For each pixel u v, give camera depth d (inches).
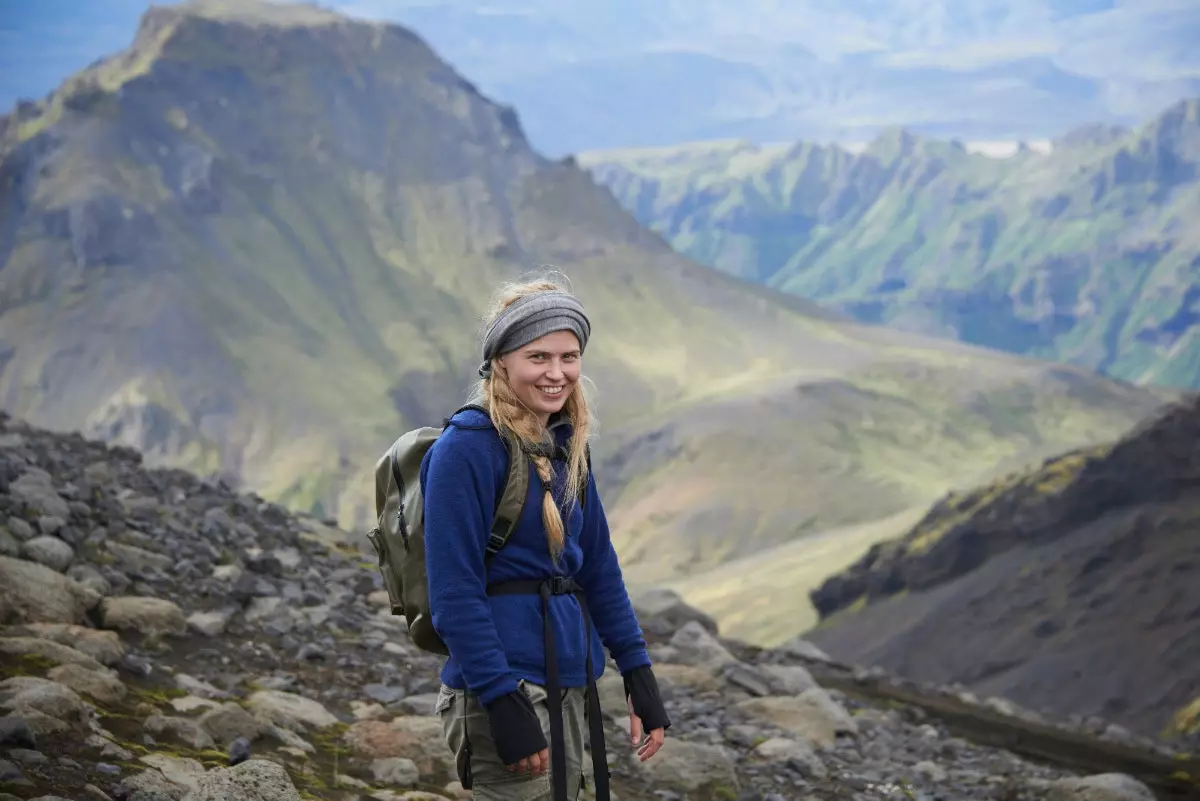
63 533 314.5
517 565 122.7
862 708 417.1
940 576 5639.8
